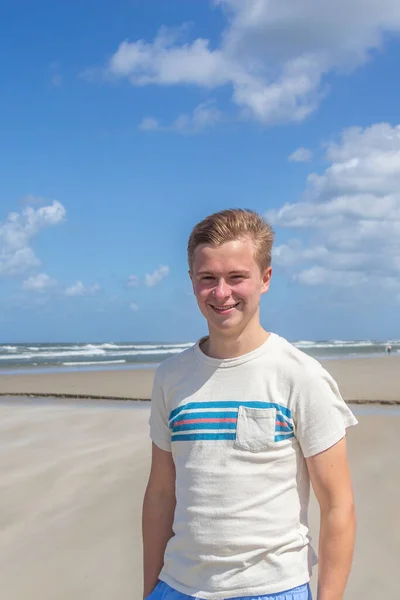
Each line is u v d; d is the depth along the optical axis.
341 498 2.03
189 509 2.08
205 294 2.16
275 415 2.05
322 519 2.06
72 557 4.45
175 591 2.08
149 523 2.32
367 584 3.88
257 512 2.01
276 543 2.00
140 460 6.95
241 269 2.12
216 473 2.05
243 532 2.00
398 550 4.33
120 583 4.07
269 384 2.09
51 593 3.95
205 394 2.14
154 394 2.31
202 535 2.04
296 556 2.03
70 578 4.14
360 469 6.31
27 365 29.09
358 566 4.11
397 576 3.97
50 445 7.82
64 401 13.11
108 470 6.56
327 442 2.03
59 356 39.50
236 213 2.22
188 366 2.23
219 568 2.02
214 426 2.09
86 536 4.81
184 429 2.14
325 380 2.09
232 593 1.98
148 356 39.34
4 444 7.92
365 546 4.41
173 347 57.94
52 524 5.06
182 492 2.13
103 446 7.70
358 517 4.95
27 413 10.73
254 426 2.05
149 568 2.30
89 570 4.25
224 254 2.13
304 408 2.04
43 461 6.97
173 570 2.12
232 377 2.13
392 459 6.70
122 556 4.45
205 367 2.18
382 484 5.77
